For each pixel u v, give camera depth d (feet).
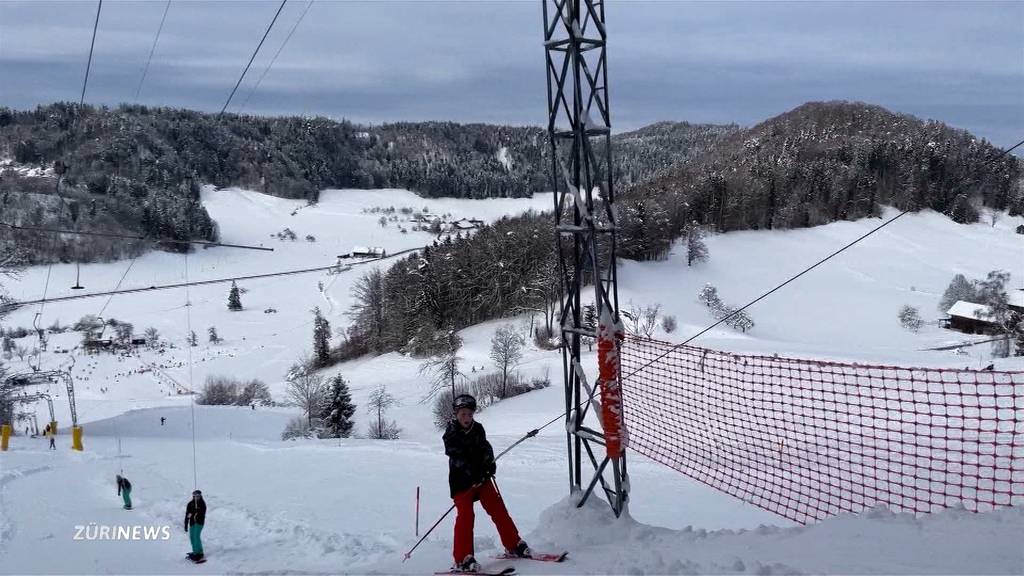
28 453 101.96
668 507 56.08
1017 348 189.16
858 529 20.62
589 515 24.71
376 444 107.76
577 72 23.58
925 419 75.10
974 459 56.24
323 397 174.70
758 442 68.49
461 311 296.51
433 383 212.84
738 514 54.60
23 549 44.09
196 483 78.69
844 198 524.52
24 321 416.87
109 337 370.94
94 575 36.14
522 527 53.72
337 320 405.80
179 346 366.84
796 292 362.74
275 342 369.91
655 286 347.15
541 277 275.39
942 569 16.21
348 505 66.59
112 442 117.60
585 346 176.35
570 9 23.48
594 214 23.67
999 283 333.01
